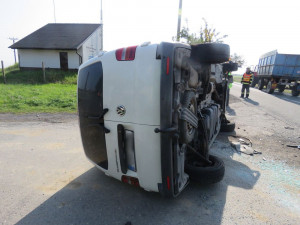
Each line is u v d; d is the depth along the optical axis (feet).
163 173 7.74
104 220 8.13
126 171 8.63
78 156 13.84
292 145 16.72
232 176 11.74
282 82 50.88
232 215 8.55
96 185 10.53
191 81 9.18
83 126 9.61
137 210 8.73
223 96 19.49
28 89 38.40
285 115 27.45
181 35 42.52
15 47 64.75
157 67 7.10
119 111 7.95
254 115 27.17
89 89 8.84
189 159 10.84
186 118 7.96
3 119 22.18
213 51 9.78
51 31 76.13
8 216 8.27
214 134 15.35
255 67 68.74
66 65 66.59
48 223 7.93
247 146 16.31
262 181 11.32
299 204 9.45
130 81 7.55
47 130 19.04
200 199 9.54
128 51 7.61
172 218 8.30
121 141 8.23
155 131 7.32
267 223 8.17
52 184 10.57
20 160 13.15
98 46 81.20
